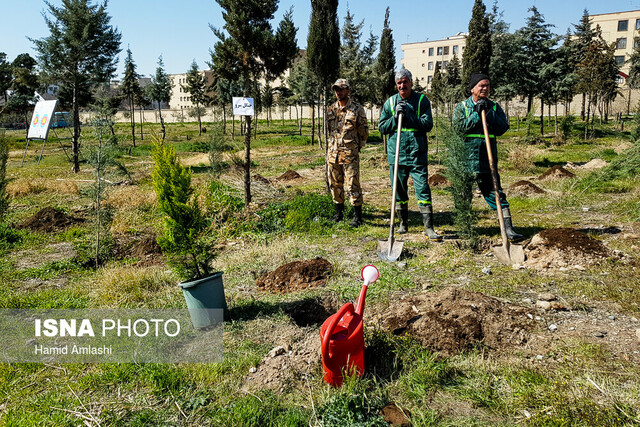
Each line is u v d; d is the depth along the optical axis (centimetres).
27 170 1927
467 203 590
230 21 1003
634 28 6341
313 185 1292
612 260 504
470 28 2055
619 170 987
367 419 276
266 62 1089
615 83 2962
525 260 536
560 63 2706
